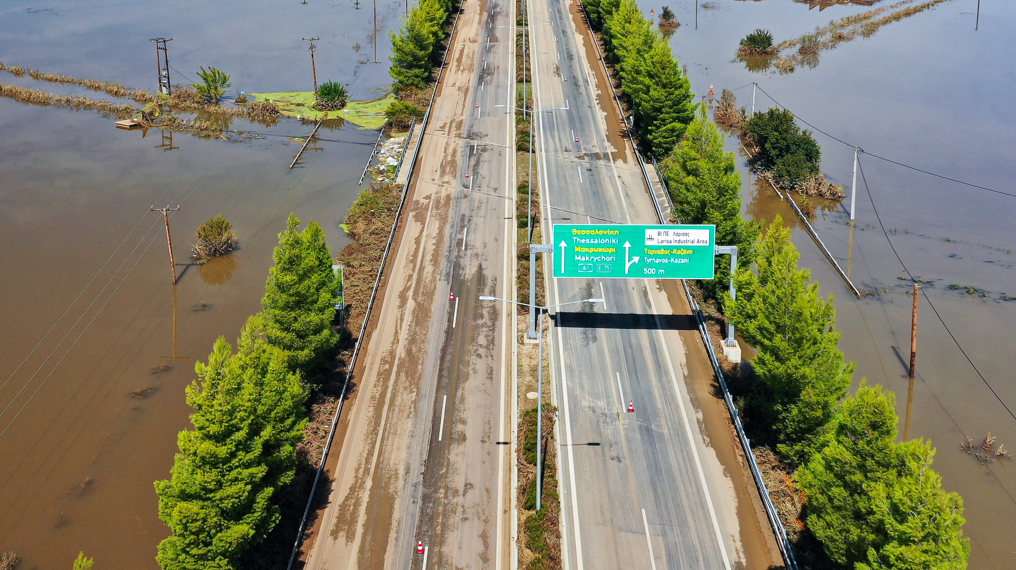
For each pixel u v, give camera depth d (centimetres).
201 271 7075
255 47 13500
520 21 12719
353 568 4178
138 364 5881
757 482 4659
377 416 5228
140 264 7131
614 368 5662
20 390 5562
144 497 4769
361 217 7769
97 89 11512
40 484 4822
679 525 4416
